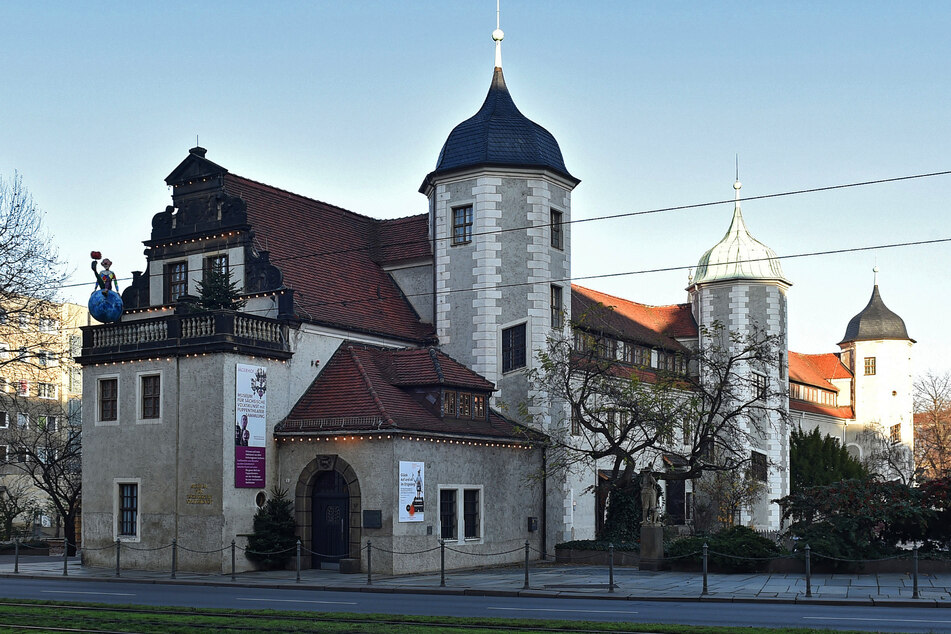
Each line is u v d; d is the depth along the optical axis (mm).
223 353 34875
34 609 22422
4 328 43125
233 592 28109
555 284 43594
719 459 46250
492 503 38750
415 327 43656
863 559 32094
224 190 39938
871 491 33188
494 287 41938
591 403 44531
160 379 36344
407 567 34312
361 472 34906
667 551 35031
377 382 37438
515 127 43219
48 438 51969
